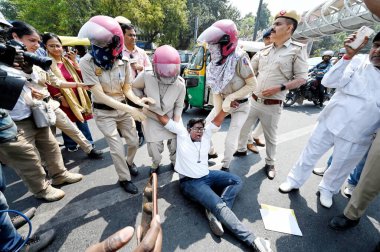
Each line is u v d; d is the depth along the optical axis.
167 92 2.08
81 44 4.77
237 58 2.11
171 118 2.32
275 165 3.00
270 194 2.37
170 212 2.05
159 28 19.64
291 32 2.28
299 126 4.72
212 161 3.05
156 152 2.44
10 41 1.77
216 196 1.91
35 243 1.60
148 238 0.55
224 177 2.19
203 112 5.61
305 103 7.48
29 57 1.67
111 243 0.50
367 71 1.75
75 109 2.85
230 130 2.51
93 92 1.93
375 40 1.64
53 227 1.84
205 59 4.80
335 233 1.90
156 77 1.93
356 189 1.79
